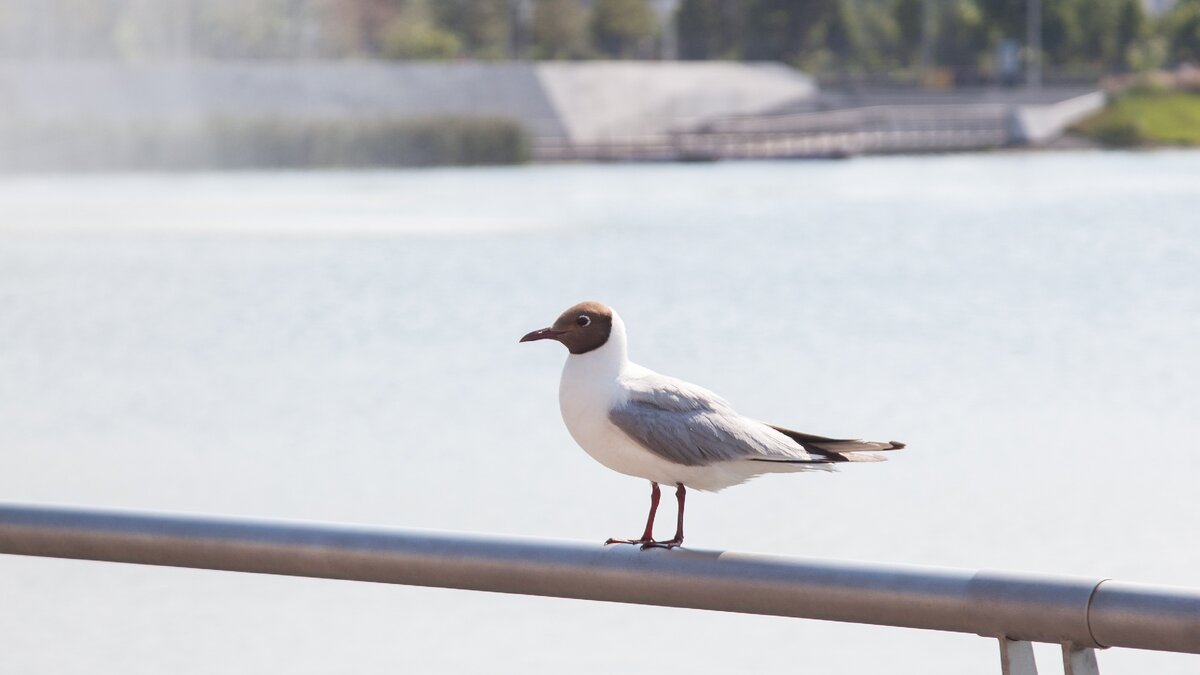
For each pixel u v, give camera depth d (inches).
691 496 428.8
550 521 403.9
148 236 1371.8
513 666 294.8
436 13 4372.5
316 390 624.7
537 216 1555.1
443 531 115.4
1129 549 366.3
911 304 882.1
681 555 109.0
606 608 334.3
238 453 503.2
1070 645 98.0
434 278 1039.0
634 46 4640.8
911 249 1200.8
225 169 2758.4
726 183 2122.3
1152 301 873.5
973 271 1048.8
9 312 901.8
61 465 490.9
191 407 593.0
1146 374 625.6
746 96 3472.0
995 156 2962.6
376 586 352.2
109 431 547.5
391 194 1972.2
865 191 1897.1
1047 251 1166.3
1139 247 1179.3
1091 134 3385.8
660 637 313.1
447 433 528.1
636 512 411.8
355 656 302.2
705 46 4623.5
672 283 1000.9
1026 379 622.5
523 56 4441.4
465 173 2534.5
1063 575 98.3
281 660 299.9
